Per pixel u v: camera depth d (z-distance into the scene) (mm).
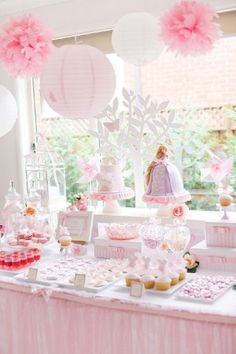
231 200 2771
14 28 2783
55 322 2580
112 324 2396
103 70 2459
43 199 3566
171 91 3494
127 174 3570
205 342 2158
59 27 3713
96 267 2779
